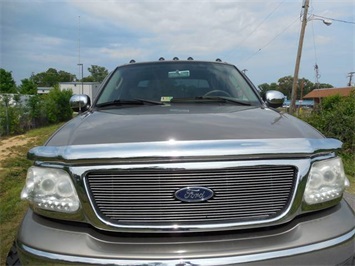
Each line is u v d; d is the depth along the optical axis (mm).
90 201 1622
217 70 3391
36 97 26844
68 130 2045
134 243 1573
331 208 1821
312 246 1609
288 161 1682
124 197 1615
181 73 3273
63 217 1679
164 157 1584
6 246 3346
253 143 1676
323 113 9641
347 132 8266
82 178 1631
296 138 1782
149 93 2988
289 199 1680
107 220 1610
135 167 1598
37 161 1773
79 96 3250
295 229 1675
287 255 1562
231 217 1623
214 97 2918
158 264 1493
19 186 6684
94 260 1521
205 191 1604
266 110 2578
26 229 1717
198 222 1599
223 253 1530
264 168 1657
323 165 1775
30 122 25484
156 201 1604
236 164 1619
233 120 2076
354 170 6812
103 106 2830
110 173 1618
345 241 1686
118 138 1734
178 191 1596
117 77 3299
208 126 1897
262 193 1654
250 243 1586
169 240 1587
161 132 1781
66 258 1549
